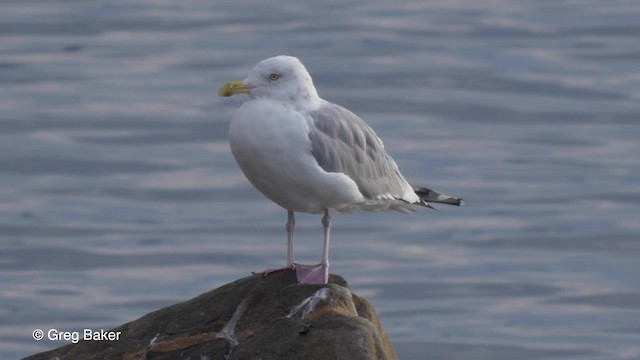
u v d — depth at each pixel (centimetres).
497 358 1997
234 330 1005
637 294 2241
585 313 2175
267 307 1020
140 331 1043
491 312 2177
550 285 2288
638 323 2133
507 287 2280
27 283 2270
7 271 2338
